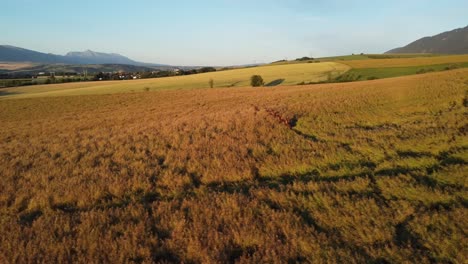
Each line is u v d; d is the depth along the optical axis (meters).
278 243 4.92
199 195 7.03
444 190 6.19
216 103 31.69
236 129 13.70
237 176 7.95
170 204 6.48
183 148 11.02
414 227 5.09
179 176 8.06
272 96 31.75
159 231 5.57
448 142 9.34
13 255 4.92
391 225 5.21
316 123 14.34
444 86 21.56
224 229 5.40
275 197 6.50
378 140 10.25
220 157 9.56
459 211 5.28
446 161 7.96
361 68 79.94
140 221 5.75
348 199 6.13
